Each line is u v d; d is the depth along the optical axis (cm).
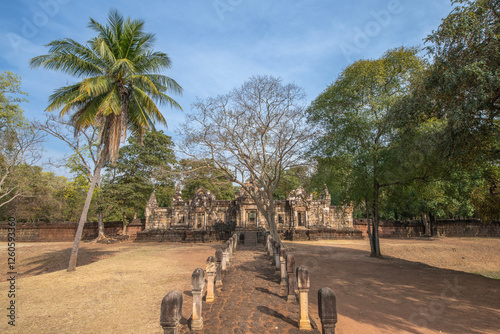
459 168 1112
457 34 897
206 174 2080
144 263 1457
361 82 1585
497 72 801
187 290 908
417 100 1063
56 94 1374
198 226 3111
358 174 1534
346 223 3180
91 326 621
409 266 1416
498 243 2531
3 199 3228
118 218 3944
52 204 3241
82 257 1945
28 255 2119
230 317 630
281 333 546
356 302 816
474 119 873
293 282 758
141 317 670
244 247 2288
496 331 593
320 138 1791
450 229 3412
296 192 3123
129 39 1425
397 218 4400
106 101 1280
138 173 3042
